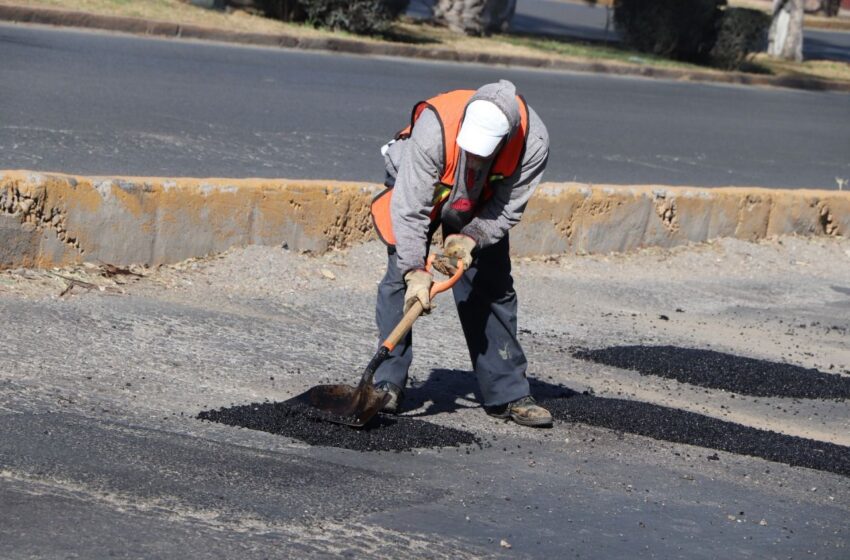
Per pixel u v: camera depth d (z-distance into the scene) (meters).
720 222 32.09
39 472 12.26
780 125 57.81
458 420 16.20
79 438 13.34
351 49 60.78
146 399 15.17
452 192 14.68
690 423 16.89
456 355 19.80
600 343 21.75
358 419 14.78
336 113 40.59
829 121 62.31
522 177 14.85
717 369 20.36
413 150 14.55
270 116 37.97
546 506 13.18
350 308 21.81
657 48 80.00
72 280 20.19
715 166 42.78
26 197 20.09
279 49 57.09
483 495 13.30
